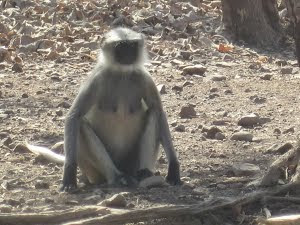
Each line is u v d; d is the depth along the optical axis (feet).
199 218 29.30
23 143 40.63
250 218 29.50
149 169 34.76
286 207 30.53
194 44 67.26
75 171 32.89
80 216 28.48
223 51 66.23
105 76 34.22
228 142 41.93
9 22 67.97
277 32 71.00
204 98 52.47
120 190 33.04
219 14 75.46
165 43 66.33
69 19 69.51
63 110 48.85
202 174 35.88
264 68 61.87
